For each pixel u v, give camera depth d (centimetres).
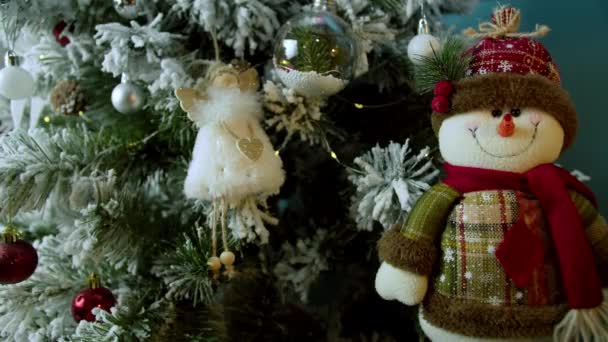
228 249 76
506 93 67
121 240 79
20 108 92
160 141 90
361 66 78
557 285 67
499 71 69
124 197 80
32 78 81
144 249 83
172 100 78
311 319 93
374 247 87
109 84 86
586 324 65
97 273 84
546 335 67
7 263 75
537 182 68
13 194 74
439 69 71
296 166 90
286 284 89
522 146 68
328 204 92
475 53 71
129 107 79
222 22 76
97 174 81
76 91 84
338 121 90
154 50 77
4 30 81
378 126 90
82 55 83
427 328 71
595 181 102
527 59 69
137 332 76
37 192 76
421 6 80
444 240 69
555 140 69
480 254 67
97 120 90
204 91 76
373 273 92
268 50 83
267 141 76
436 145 85
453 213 69
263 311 87
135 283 85
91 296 80
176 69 75
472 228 68
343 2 79
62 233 86
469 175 70
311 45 73
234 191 73
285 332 88
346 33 74
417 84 75
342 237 88
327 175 92
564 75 102
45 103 93
